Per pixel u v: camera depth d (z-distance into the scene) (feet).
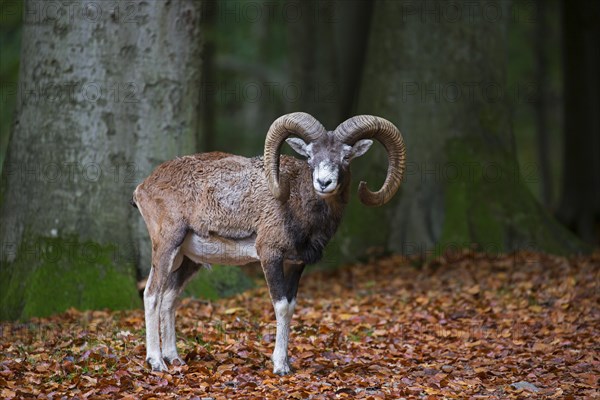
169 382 29.73
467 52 60.95
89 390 28.94
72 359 32.76
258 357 33.58
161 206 32.94
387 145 32.01
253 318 41.11
